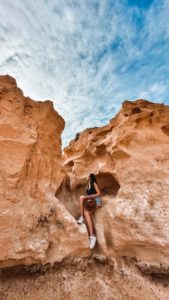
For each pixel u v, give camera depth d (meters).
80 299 2.93
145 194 4.34
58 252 3.68
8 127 3.77
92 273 3.53
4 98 3.95
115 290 3.17
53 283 3.17
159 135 5.45
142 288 3.19
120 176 5.09
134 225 4.02
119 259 3.96
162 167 4.66
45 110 4.79
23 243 3.29
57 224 3.99
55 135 5.37
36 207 3.83
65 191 6.46
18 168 3.58
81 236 3.91
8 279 3.05
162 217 3.88
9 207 3.34
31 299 2.82
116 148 5.43
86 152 7.40
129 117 5.76
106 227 4.63
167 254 3.52
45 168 4.54
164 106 5.87
